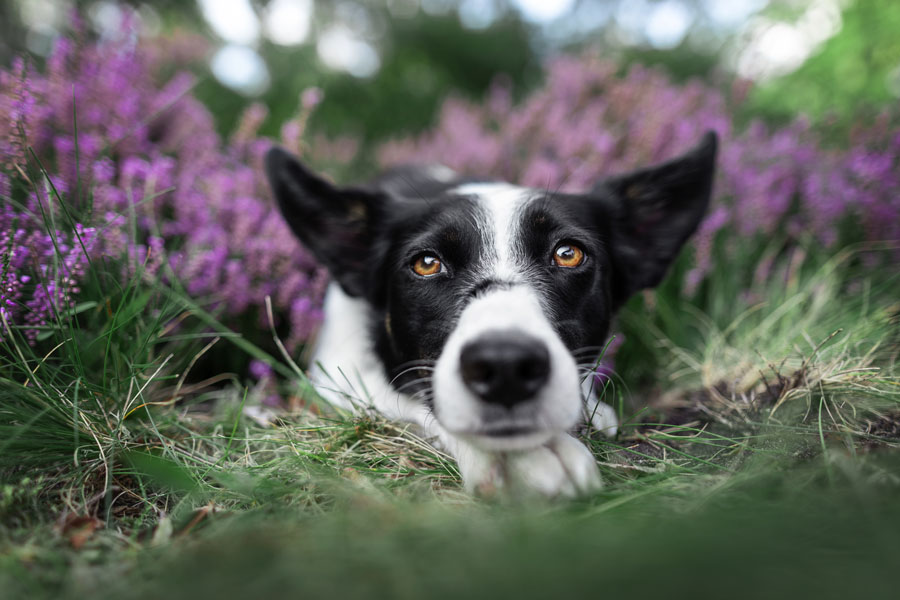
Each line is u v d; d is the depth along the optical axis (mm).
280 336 420
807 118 598
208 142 507
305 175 374
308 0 1196
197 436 294
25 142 325
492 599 162
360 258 386
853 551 184
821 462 247
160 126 560
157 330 329
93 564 210
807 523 196
